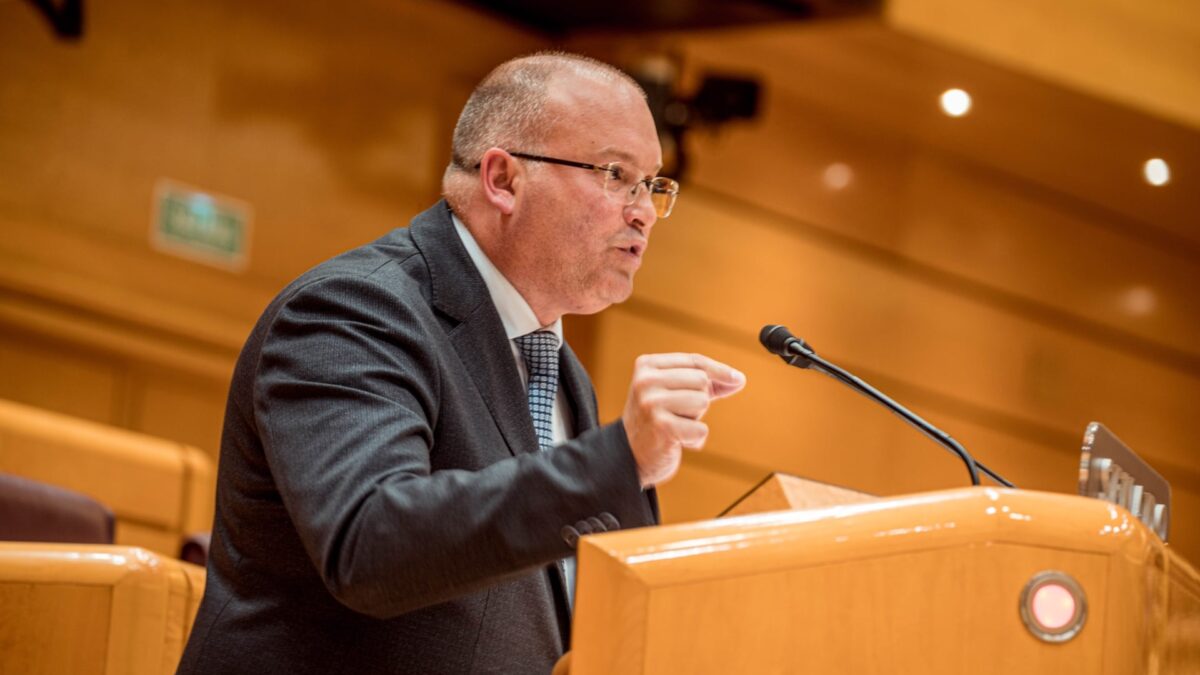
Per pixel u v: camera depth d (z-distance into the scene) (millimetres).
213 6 12844
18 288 11766
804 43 14172
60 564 4262
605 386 14555
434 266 4156
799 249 15766
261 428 3658
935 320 16500
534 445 4070
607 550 2879
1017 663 2896
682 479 14992
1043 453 17125
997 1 13531
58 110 12039
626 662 2822
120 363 12188
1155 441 17969
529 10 14453
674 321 15016
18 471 7875
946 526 2930
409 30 13938
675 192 4430
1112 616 2934
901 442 16156
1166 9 14477
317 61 13414
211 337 12648
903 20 13031
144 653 4340
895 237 16328
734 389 3436
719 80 13859
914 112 15711
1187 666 3289
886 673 2875
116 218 12273
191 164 12680
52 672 4211
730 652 2850
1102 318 17641
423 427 3596
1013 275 17031
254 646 3721
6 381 11680
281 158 13164
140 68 12445
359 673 3666
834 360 15898
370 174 13633
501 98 4414
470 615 3754
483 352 4074
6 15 11836
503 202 4309
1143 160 16203
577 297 4355
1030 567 2928
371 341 3719
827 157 15953
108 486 8203
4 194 11773
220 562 3928
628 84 4445
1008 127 15750
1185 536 18062
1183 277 18203
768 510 4289
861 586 2900
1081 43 13945
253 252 12961
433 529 3266
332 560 3350
